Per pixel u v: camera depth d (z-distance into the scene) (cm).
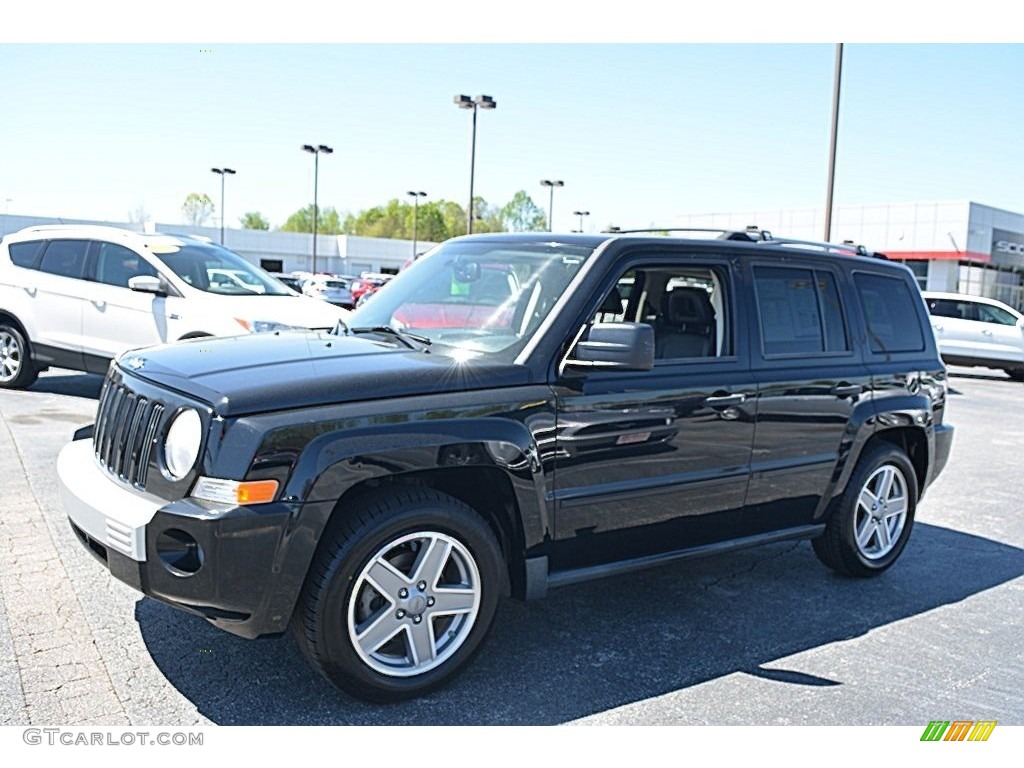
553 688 357
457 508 343
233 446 303
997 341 1905
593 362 362
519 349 372
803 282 477
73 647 368
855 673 385
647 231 479
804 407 456
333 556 315
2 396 941
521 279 405
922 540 610
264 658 368
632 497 391
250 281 955
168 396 329
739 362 434
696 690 361
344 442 313
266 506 302
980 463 915
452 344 387
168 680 346
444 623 354
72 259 954
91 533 329
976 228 3744
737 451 429
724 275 439
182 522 299
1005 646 423
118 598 420
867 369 497
